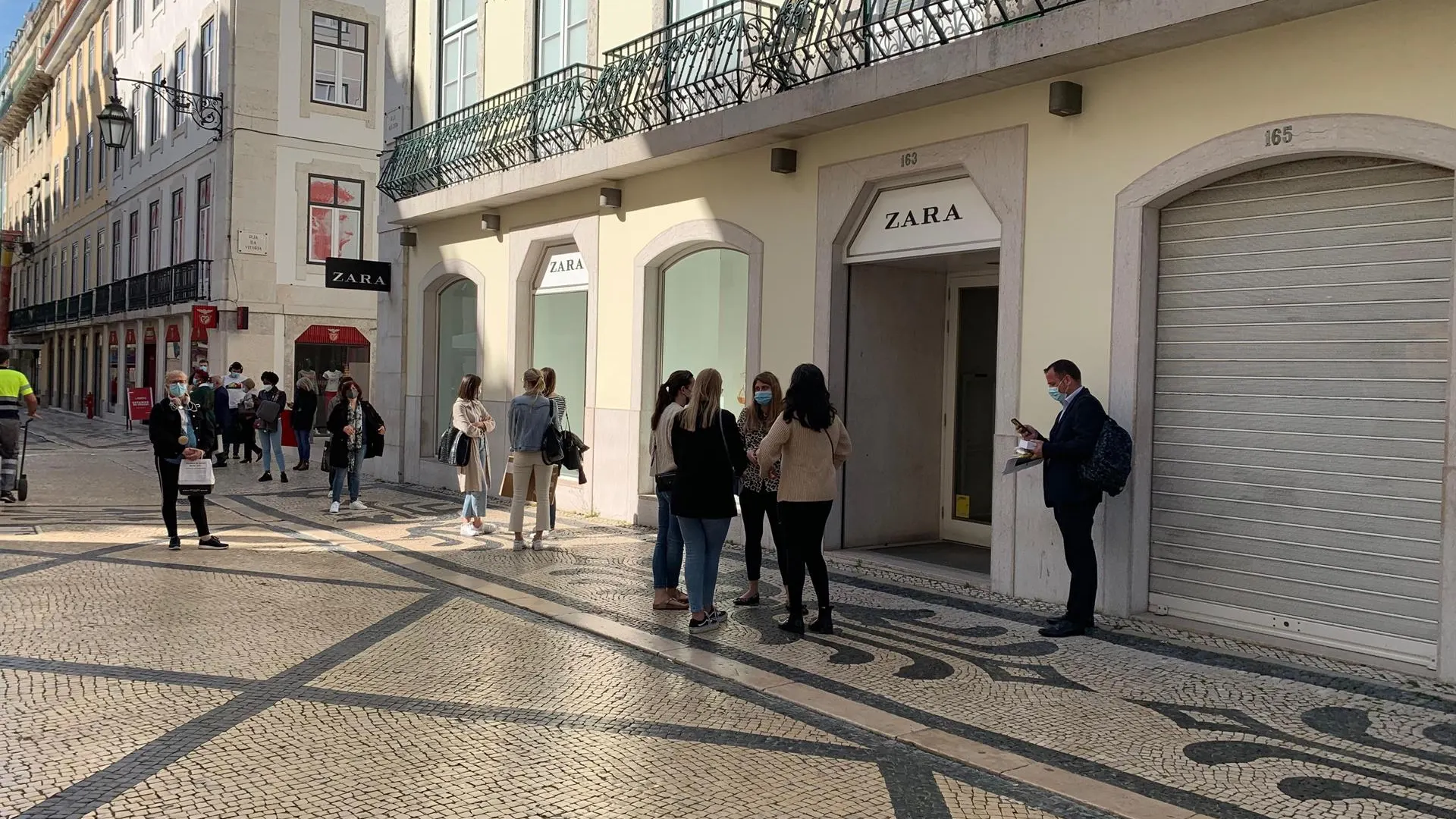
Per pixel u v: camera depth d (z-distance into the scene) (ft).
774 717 16.60
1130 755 14.98
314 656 19.42
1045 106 24.95
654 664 19.51
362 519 38.34
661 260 37.32
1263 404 21.62
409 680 18.11
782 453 21.97
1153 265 23.24
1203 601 22.58
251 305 86.02
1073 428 21.57
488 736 15.42
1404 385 19.57
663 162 34.99
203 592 24.63
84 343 130.11
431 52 49.88
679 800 13.20
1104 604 23.49
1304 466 20.98
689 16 34.88
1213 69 21.75
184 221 95.76
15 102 165.27
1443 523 18.42
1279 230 21.35
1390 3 19.13
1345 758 14.94
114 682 17.40
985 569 28.86
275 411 51.26
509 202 43.78
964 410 32.96
